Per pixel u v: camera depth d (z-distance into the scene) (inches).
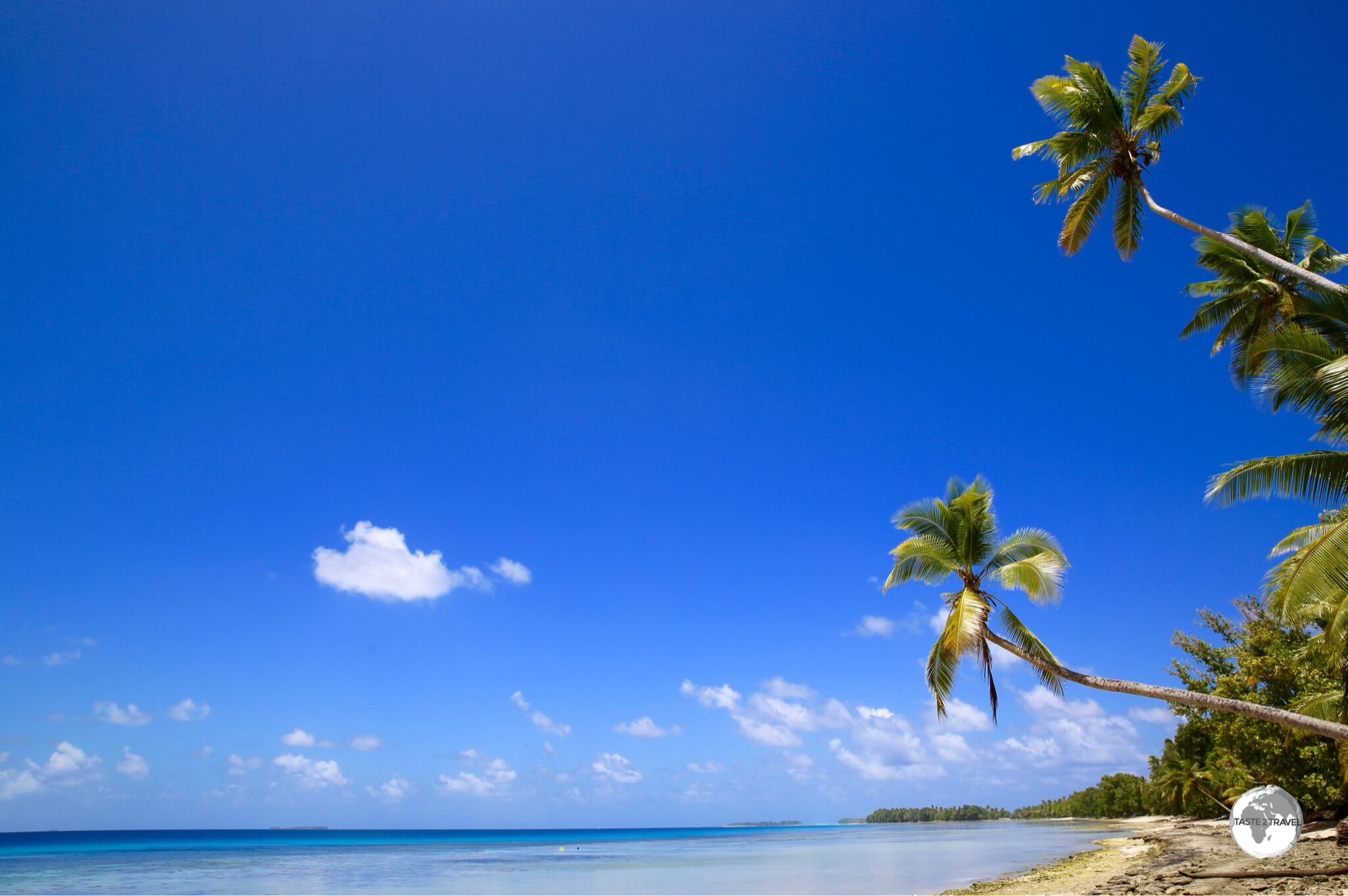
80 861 3225.9
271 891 1786.4
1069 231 870.4
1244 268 962.1
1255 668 1603.1
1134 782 5275.6
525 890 1727.4
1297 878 898.7
